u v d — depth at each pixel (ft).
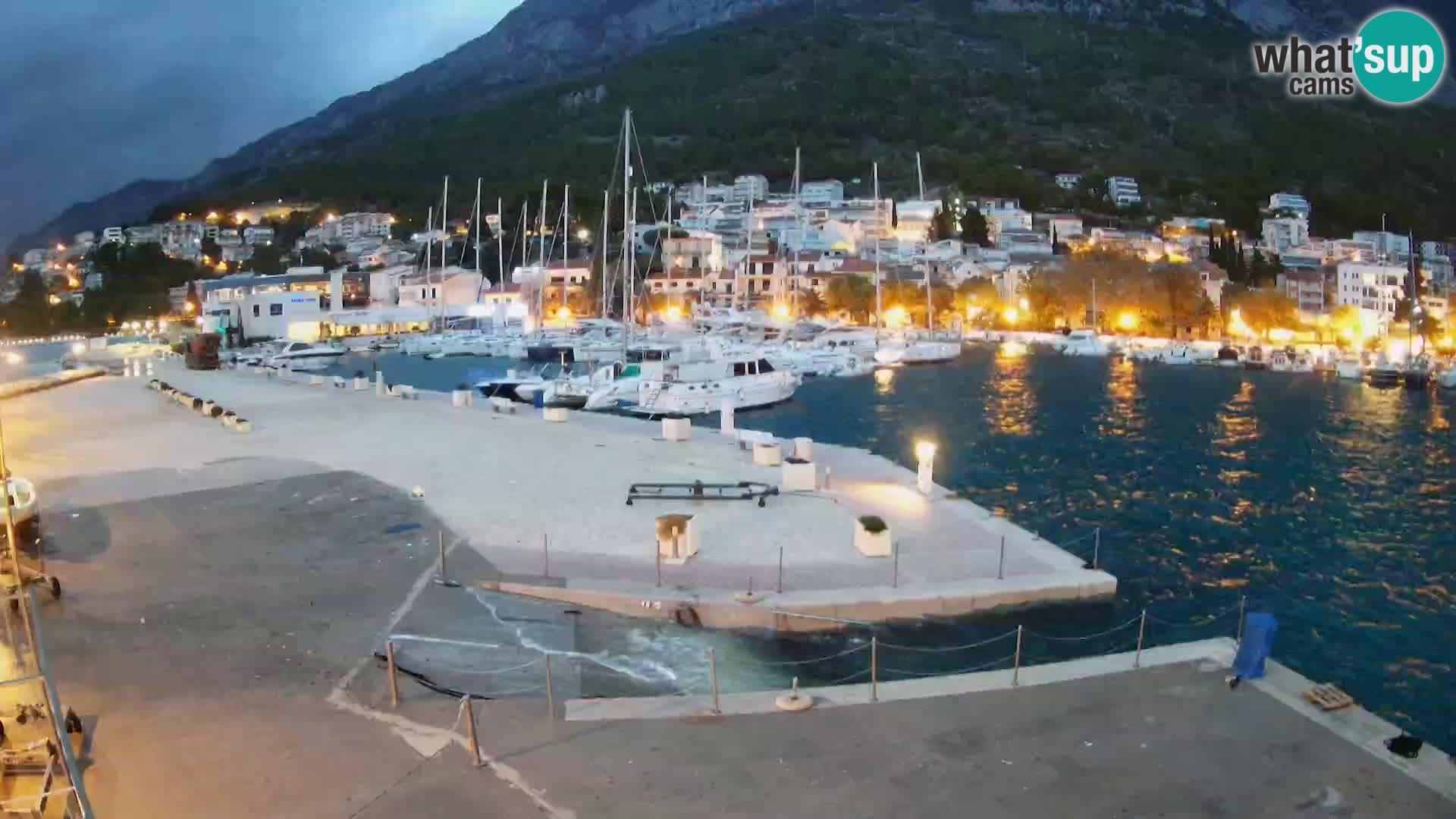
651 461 96.02
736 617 53.78
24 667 41.01
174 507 74.95
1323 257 544.21
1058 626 58.29
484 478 87.20
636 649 49.73
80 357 263.49
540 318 370.12
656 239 506.89
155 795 30.76
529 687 41.81
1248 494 112.88
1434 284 489.67
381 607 51.37
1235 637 65.00
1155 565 83.66
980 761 32.58
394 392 161.48
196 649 44.16
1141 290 380.37
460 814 29.48
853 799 30.25
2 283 528.22
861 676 49.14
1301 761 32.48
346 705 37.96
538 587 55.93
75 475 87.76
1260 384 238.48
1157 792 30.55
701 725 35.81
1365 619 70.74
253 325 371.56
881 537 63.57
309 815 29.53
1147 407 193.47
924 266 448.24
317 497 78.74
